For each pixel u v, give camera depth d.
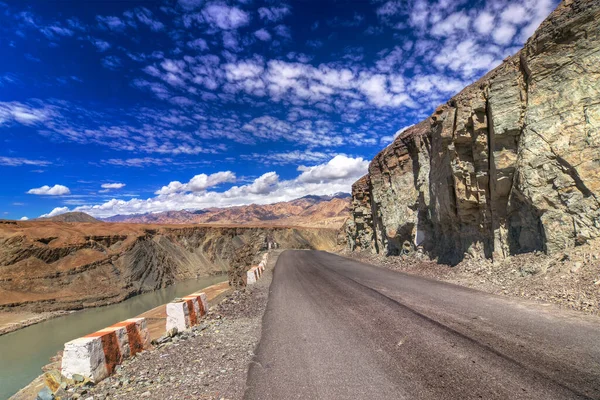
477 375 3.80
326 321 7.12
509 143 10.38
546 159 9.06
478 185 11.97
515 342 4.74
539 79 9.48
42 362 15.41
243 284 18.77
